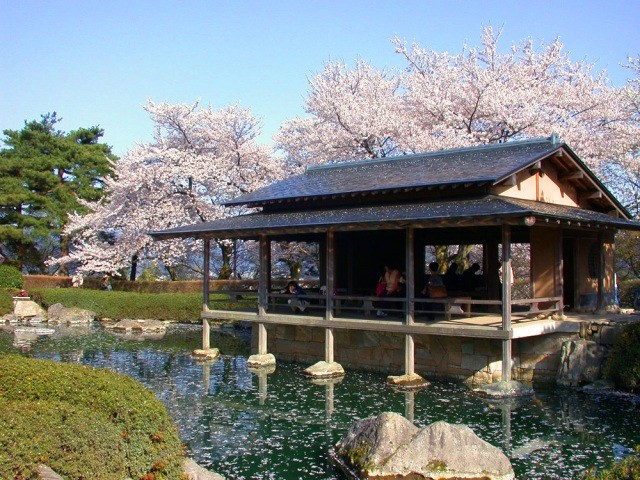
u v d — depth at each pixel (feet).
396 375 48.85
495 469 26.09
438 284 49.93
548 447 30.55
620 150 72.95
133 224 94.68
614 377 41.47
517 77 78.13
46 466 17.26
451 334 43.88
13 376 21.77
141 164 93.81
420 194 50.29
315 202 57.31
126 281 109.81
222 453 30.30
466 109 76.33
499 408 38.22
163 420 22.74
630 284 75.97
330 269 50.85
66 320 92.94
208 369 52.95
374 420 28.58
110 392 22.09
